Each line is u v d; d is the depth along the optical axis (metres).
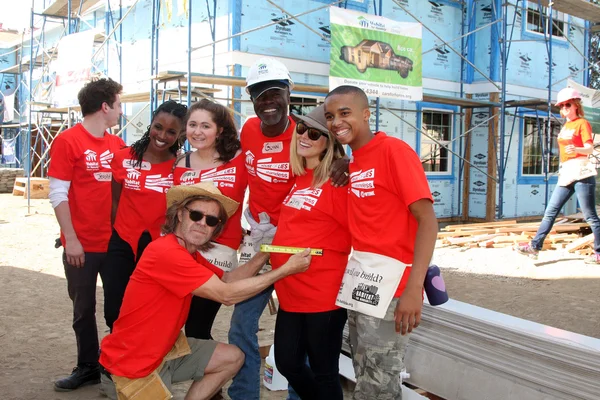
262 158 3.22
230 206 2.90
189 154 3.48
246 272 3.08
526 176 14.11
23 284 6.79
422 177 2.46
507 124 13.55
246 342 3.25
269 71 3.04
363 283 2.54
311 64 11.05
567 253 8.75
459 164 13.63
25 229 11.03
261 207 3.34
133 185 3.50
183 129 3.42
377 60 9.73
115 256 3.54
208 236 2.84
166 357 2.88
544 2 13.02
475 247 9.40
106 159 3.83
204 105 3.23
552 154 14.95
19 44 20.88
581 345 2.91
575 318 5.48
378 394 2.56
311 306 2.76
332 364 2.83
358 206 2.61
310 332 2.78
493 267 7.89
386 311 2.49
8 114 18.94
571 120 7.81
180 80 9.10
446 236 10.10
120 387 2.76
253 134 3.29
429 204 2.43
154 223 3.53
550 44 12.65
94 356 3.90
